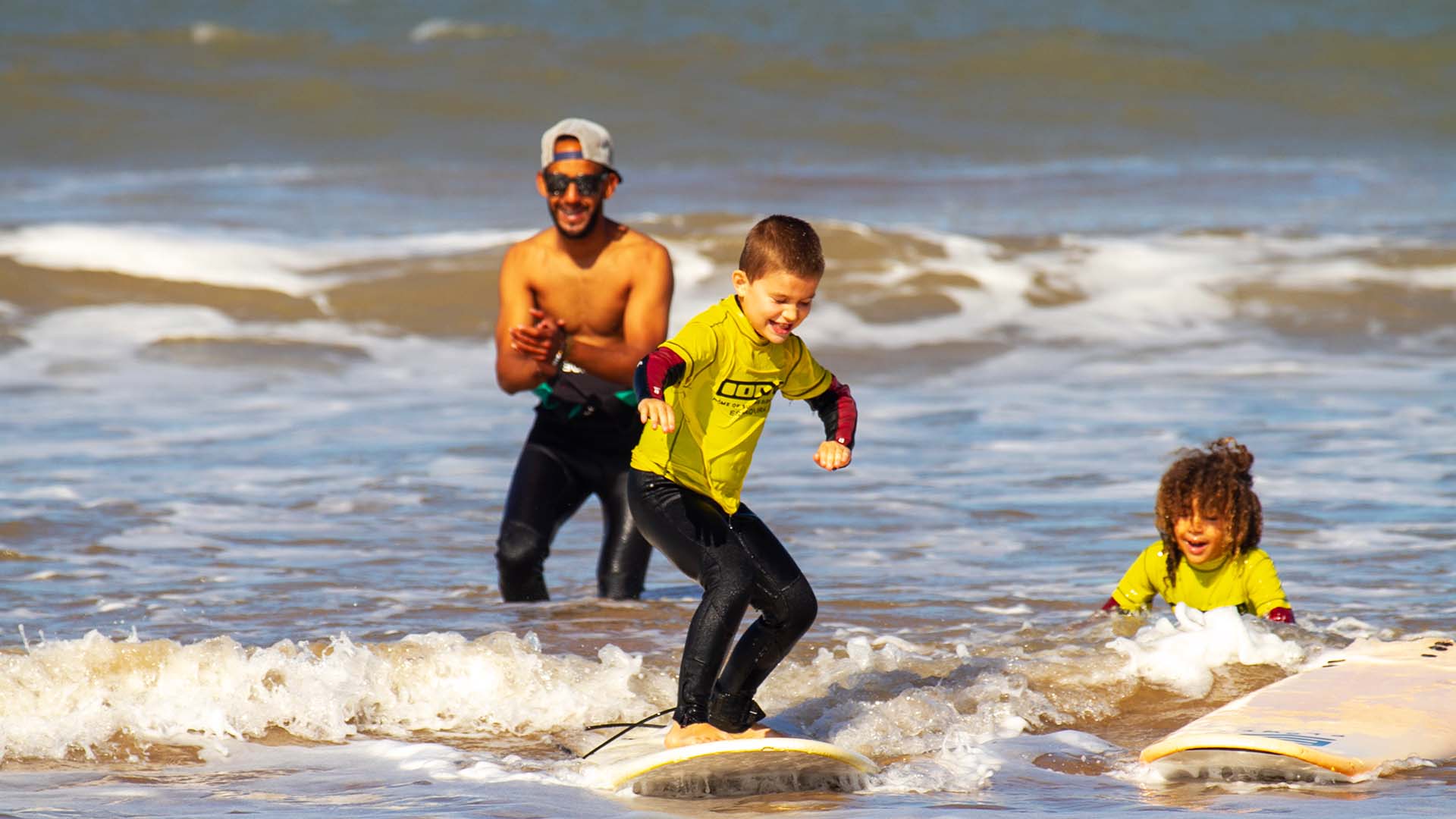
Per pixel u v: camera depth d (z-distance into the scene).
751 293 15.82
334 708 18.08
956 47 123.69
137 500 31.70
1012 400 44.41
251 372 47.69
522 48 119.44
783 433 39.91
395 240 63.78
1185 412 42.06
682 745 15.14
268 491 33.00
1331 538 28.66
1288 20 139.00
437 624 22.75
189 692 18.19
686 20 134.75
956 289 58.56
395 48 117.88
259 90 107.88
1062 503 32.16
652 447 16.42
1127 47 125.56
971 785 15.87
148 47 114.94
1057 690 19.47
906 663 20.12
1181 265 61.78
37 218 70.69
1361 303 57.00
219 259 58.19
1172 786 15.92
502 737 17.89
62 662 18.19
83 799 15.13
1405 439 37.81
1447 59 125.88
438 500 32.59
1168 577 22.89
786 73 117.31
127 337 50.44
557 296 25.06
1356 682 18.44
